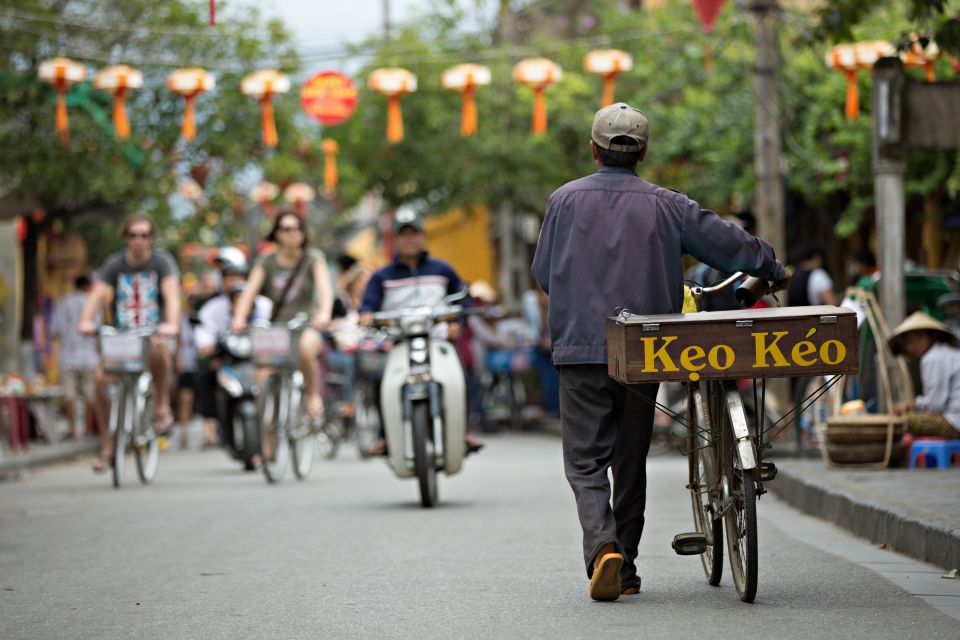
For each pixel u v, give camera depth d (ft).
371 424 154.51
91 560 72.18
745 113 188.03
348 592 60.54
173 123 199.82
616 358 53.83
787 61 176.86
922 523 68.69
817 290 140.97
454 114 251.80
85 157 191.93
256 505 97.66
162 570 68.13
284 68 206.49
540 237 58.08
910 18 99.71
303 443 120.67
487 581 62.59
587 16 270.26
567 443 57.36
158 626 54.03
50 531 84.74
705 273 96.53
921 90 115.85
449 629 52.01
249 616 55.62
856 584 60.85
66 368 188.75
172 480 123.44
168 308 116.88
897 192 115.96
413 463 94.43
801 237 209.77
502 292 271.28
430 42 256.11
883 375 105.40
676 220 56.90
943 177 157.07
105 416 118.73
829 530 82.33
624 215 56.90
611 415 57.47
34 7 192.03
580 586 60.75
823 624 51.47
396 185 263.70
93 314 115.85
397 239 99.40
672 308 56.90
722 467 57.36
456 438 94.68
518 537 77.51
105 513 94.48
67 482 125.08
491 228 357.20
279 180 212.43
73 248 271.90
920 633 49.65
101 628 53.93
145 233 116.37
